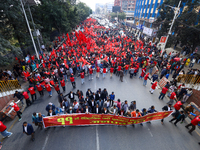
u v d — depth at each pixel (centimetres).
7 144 645
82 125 768
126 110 821
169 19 2006
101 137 692
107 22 6009
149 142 673
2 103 849
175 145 662
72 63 1442
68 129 741
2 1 1248
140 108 936
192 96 979
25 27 1717
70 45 2091
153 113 750
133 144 658
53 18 2398
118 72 1460
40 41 2144
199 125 784
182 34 1792
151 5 4091
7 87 931
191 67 1669
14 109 765
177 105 781
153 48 2258
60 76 1355
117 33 3622
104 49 2025
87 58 1600
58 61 1516
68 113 767
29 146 636
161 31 2136
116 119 738
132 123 752
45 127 689
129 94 1117
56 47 2416
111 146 643
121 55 1736
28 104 928
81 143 655
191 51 2034
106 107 809
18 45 1855
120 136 703
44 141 663
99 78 1408
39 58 1688
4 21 1512
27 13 1683
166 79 1221
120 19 7225
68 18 3033
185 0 1784
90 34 3008
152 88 1108
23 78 1260
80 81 1324
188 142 683
